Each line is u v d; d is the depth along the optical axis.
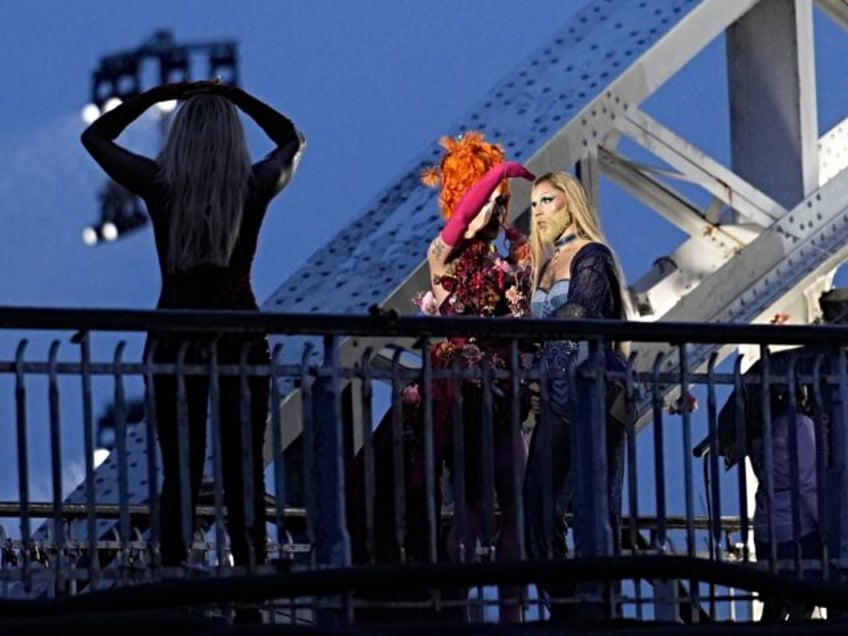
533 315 18.84
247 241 17.23
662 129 24.86
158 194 17.06
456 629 15.70
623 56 24.48
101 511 21.08
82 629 14.71
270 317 15.84
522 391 18.20
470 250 18.94
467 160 19.27
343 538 16.20
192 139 17.03
